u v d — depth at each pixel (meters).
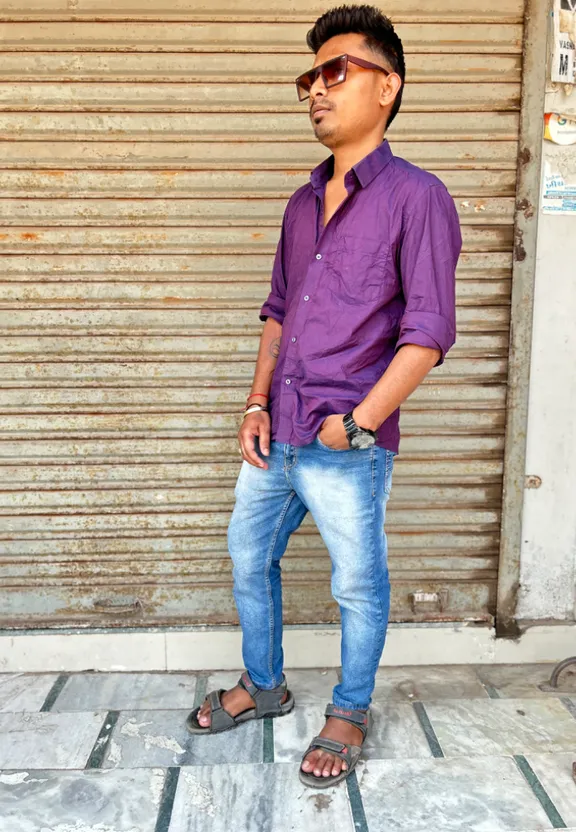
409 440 2.69
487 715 2.42
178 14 2.45
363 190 1.92
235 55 2.48
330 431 1.90
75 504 2.70
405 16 2.48
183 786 2.07
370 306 1.92
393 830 1.90
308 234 2.06
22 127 2.50
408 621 2.77
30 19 2.44
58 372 2.64
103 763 2.17
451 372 2.66
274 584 2.31
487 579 2.78
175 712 2.44
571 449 2.71
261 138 2.53
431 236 1.85
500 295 2.63
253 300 2.62
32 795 2.03
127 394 2.66
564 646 2.79
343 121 1.91
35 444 2.66
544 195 2.57
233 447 2.69
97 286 2.60
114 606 2.74
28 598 2.73
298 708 2.45
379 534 2.07
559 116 2.54
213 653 2.73
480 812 1.97
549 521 2.74
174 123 2.51
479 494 2.73
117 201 2.55
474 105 2.53
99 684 2.63
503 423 2.69
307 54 2.48
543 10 2.46
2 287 2.59
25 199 2.54
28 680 2.66
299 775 2.09
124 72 2.48
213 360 2.65
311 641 2.74
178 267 2.60
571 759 2.19
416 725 2.36
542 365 2.66
